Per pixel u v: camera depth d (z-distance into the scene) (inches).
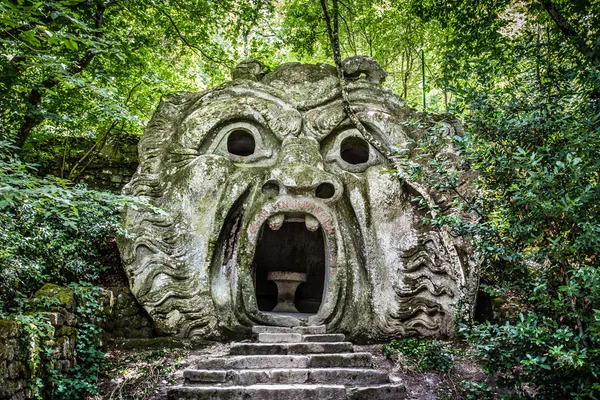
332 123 327.3
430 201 311.6
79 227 286.8
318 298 367.9
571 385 179.5
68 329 232.2
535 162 173.5
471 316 293.1
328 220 305.6
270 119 325.4
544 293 188.9
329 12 367.9
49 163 417.7
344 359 247.4
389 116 331.9
